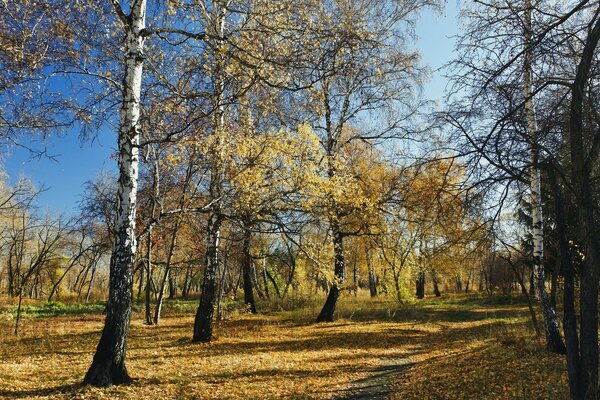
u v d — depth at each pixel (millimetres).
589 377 5988
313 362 10969
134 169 8102
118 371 7758
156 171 16078
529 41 6449
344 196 13797
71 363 10023
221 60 8328
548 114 6871
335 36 8289
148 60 10055
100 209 23547
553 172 6742
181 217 16031
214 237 14234
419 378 9320
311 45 8133
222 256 26547
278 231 11211
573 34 6117
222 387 8078
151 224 8758
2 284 51562
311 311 23875
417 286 41781
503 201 7043
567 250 6691
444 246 9430
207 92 9312
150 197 16797
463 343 13633
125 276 7895
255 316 23406
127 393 7125
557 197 6758
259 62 8391
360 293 40406
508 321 19141
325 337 15359
